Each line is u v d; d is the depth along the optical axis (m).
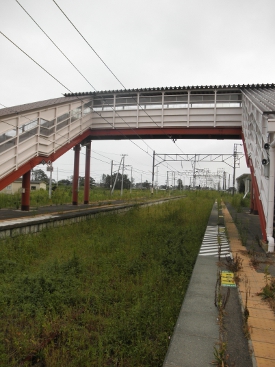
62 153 19.38
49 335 4.55
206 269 7.27
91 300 5.88
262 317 4.61
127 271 7.43
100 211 18.05
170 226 13.73
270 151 9.08
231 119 20.19
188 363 3.39
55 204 24.05
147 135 22.12
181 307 4.98
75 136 20.41
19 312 5.31
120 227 13.59
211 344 3.81
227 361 3.47
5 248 9.12
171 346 3.75
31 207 20.17
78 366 3.90
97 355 4.10
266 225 9.38
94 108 22.47
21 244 9.67
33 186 49.81
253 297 5.42
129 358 4.08
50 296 5.69
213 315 4.66
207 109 20.50
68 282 6.47
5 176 14.55
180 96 20.95
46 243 10.37
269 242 8.93
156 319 4.84
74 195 23.84
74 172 23.81
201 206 25.12
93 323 5.08
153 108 21.31
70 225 13.77
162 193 53.72
